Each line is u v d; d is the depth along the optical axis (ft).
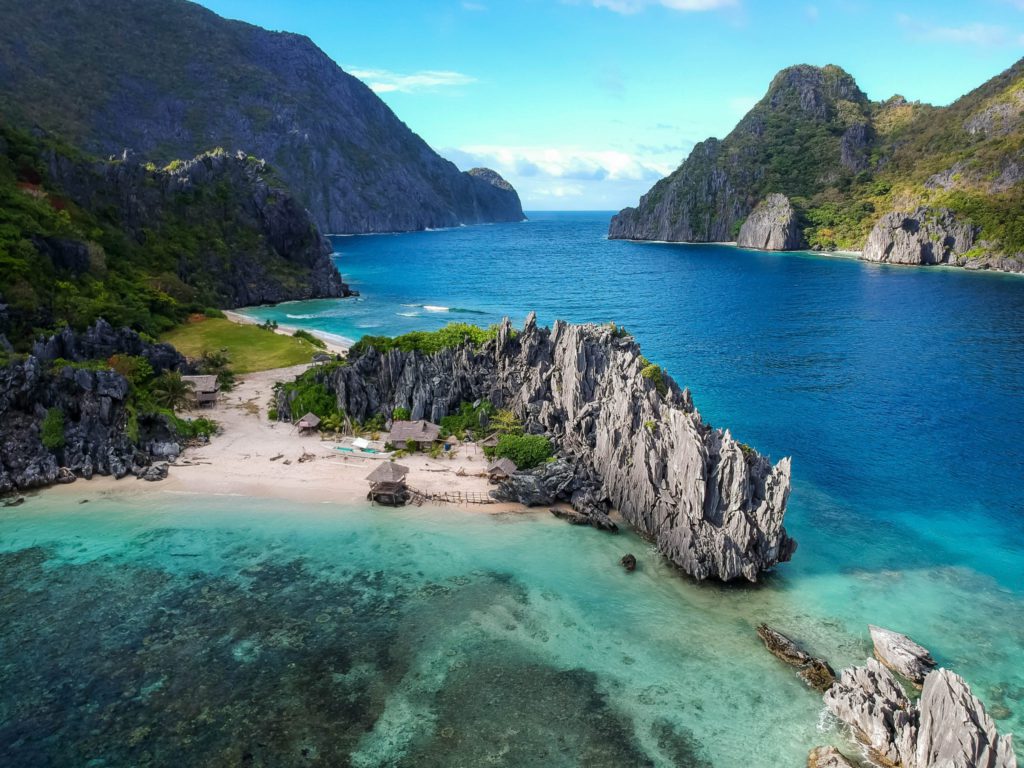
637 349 290.76
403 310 581.94
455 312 575.79
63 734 124.88
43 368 236.63
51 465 218.79
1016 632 160.25
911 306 602.44
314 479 226.99
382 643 151.33
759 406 324.60
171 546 186.80
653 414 216.33
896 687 133.49
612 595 171.42
